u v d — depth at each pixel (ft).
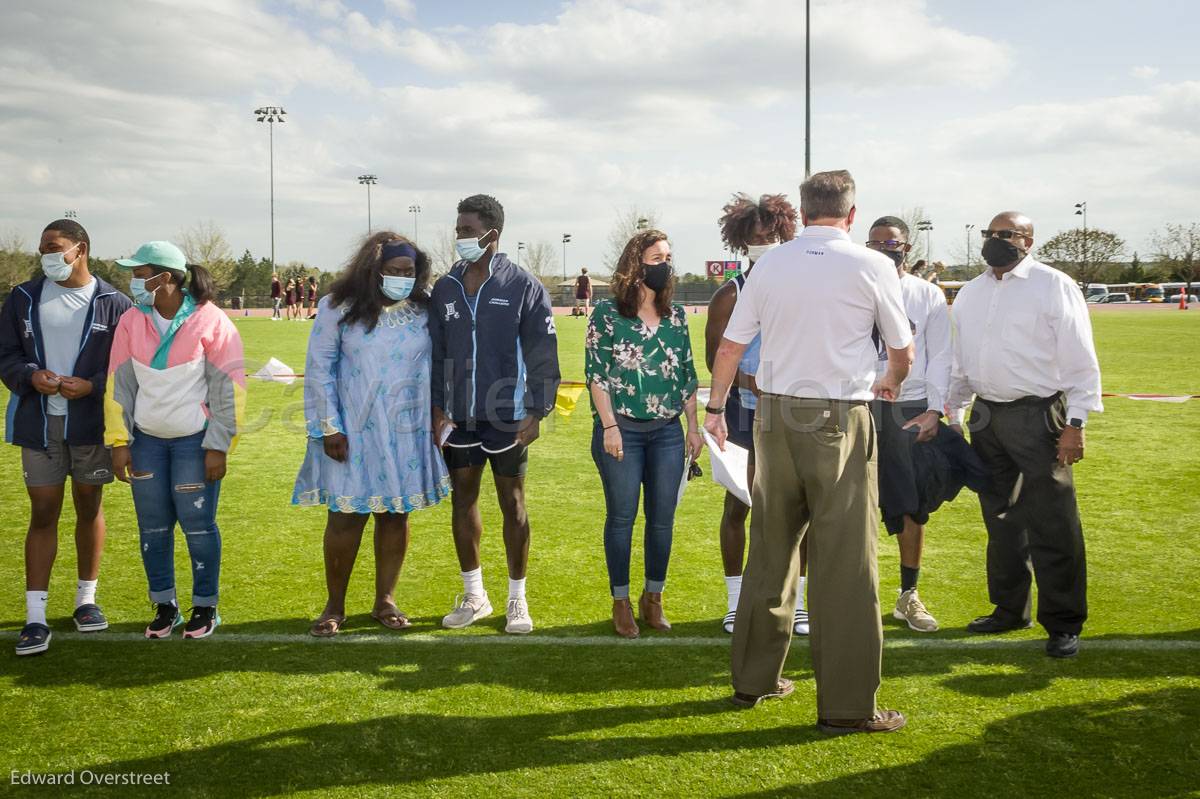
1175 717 9.95
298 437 29.76
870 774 8.87
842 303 9.70
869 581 9.78
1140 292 218.18
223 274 211.61
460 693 10.86
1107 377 45.85
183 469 12.51
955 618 13.46
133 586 15.02
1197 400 37.11
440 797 8.52
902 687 10.92
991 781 8.71
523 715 10.25
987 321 12.35
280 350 60.39
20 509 20.15
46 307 12.53
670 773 8.93
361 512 12.76
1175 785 8.57
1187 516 18.93
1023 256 12.13
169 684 11.15
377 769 9.05
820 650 9.83
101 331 12.72
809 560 10.01
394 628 13.17
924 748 9.39
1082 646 12.10
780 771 8.95
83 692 10.92
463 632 13.03
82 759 9.28
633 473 12.82
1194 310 153.17
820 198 10.11
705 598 14.51
